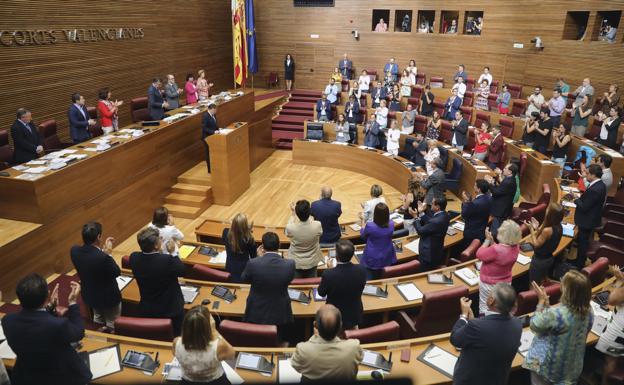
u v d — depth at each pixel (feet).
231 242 16.19
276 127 54.13
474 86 54.29
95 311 14.80
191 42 49.65
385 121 42.80
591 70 44.06
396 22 60.08
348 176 40.93
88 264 13.79
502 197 23.02
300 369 9.02
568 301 10.15
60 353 9.45
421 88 50.55
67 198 22.36
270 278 12.95
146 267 13.00
